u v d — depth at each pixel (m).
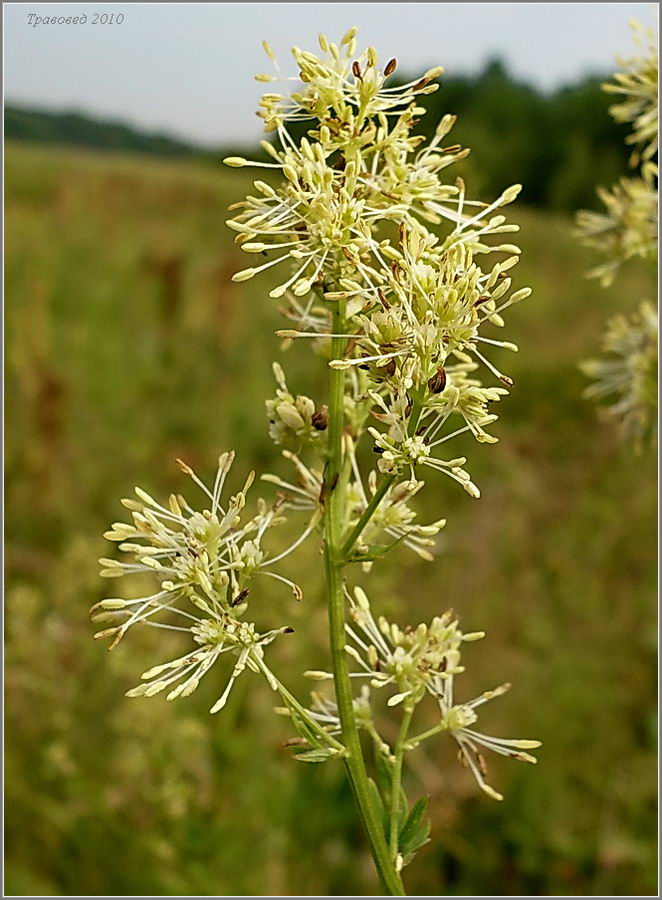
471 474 8.06
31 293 11.27
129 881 5.11
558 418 8.95
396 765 2.79
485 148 19.59
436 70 2.60
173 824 5.21
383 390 2.83
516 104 37.28
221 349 10.56
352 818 5.34
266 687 5.27
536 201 35.84
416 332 2.28
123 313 11.79
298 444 2.76
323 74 2.51
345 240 2.44
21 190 20.89
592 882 5.27
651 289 13.16
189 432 9.10
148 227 18.41
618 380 4.61
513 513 7.46
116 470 8.19
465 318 2.30
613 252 4.23
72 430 8.70
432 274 2.33
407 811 2.79
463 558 6.89
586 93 36.34
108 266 14.04
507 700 5.93
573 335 11.00
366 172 2.60
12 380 8.62
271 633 2.54
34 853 5.23
